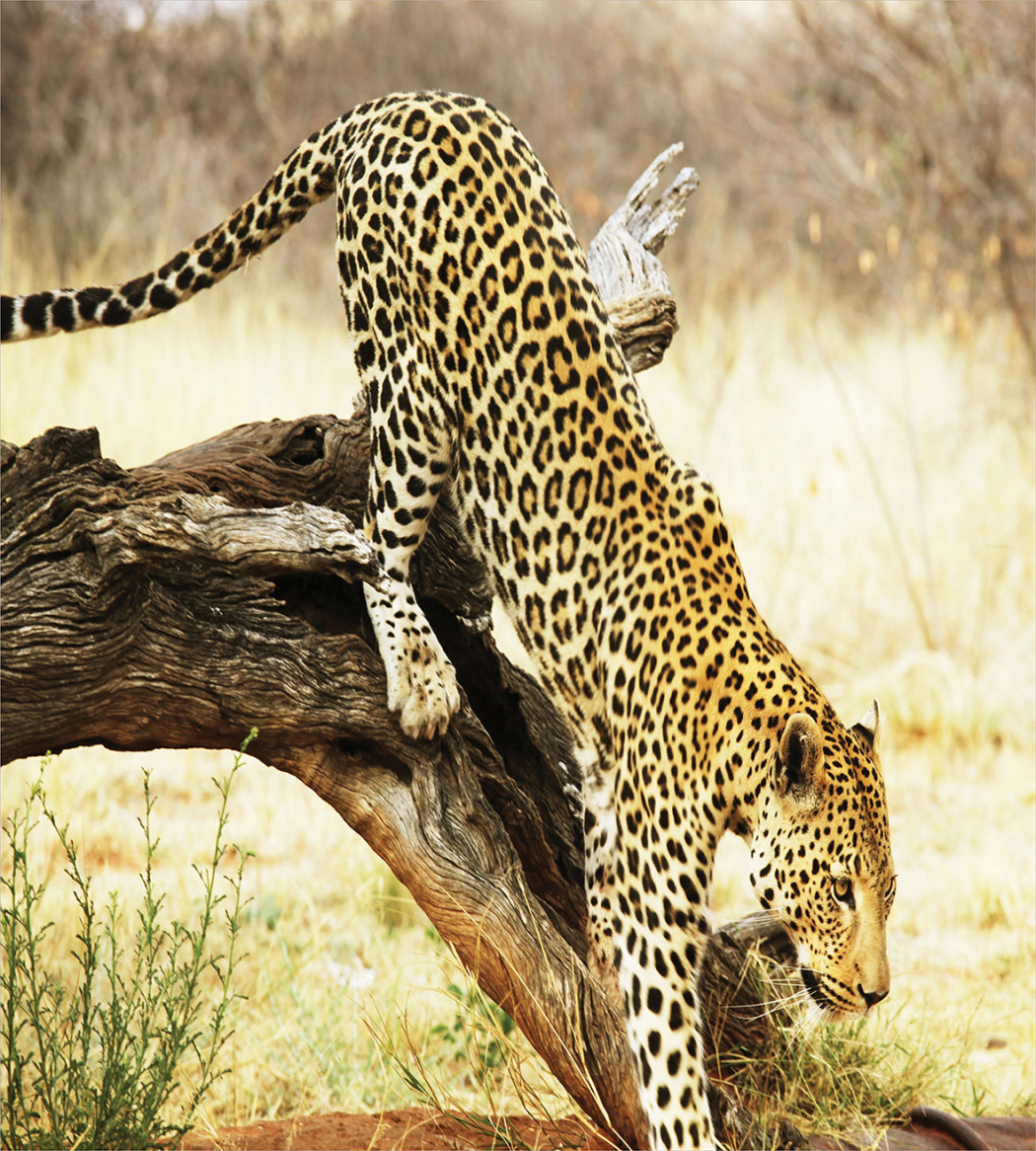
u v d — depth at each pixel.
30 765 14.09
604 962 8.73
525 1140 8.69
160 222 26.62
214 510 7.43
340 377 21.06
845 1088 9.34
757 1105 9.30
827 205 27.59
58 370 18.09
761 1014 9.47
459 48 34.00
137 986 7.98
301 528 7.61
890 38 26.28
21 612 7.04
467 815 8.31
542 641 8.73
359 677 8.04
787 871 7.68
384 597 8.40
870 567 19.06
